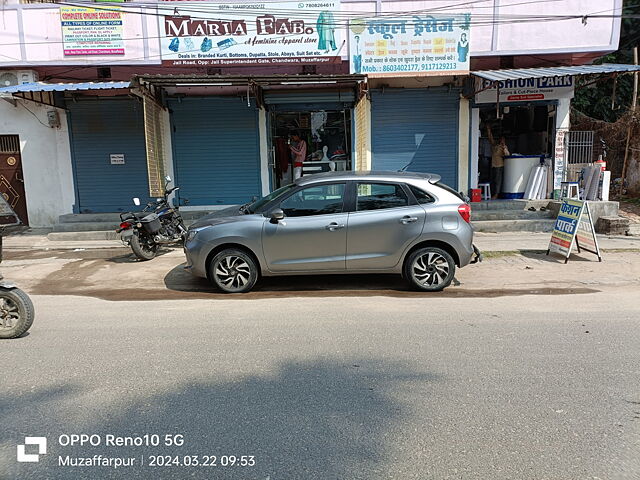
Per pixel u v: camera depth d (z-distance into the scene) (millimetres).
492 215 12000
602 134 15625
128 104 12492
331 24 11570
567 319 5707
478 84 12117
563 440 3174
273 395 3779
